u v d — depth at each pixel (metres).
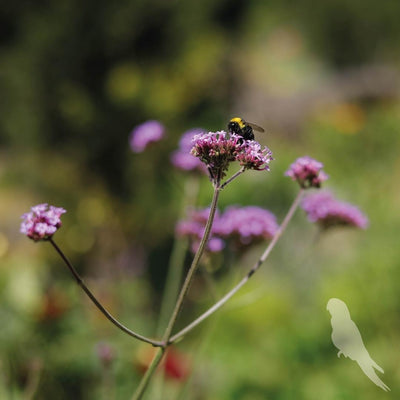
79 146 1.90
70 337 1.00
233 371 1.11
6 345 0.96
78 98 1.87
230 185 1.70
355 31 4.72
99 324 1.08
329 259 1.56
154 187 1.83
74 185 1.90
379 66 4.21
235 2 2.49
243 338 1.24
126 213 1.87
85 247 1.77
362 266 1.27
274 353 1.16
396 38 4.54
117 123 1.89
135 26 1.90
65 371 0.96
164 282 1.75
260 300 1.33
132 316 1.18
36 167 1.90
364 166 1.72
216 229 0.83
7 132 1.94
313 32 4.58
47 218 0.66
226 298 0.71
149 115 1.88
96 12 1.87
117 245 1.83
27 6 1.88
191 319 1.33
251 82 3.08
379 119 1.83
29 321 1.00
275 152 2.10
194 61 1.97
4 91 1.91
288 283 1.45
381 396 1.02
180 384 0.93
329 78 3.87
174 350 0.96
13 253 1.62
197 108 1.97
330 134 1.89
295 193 1.76
